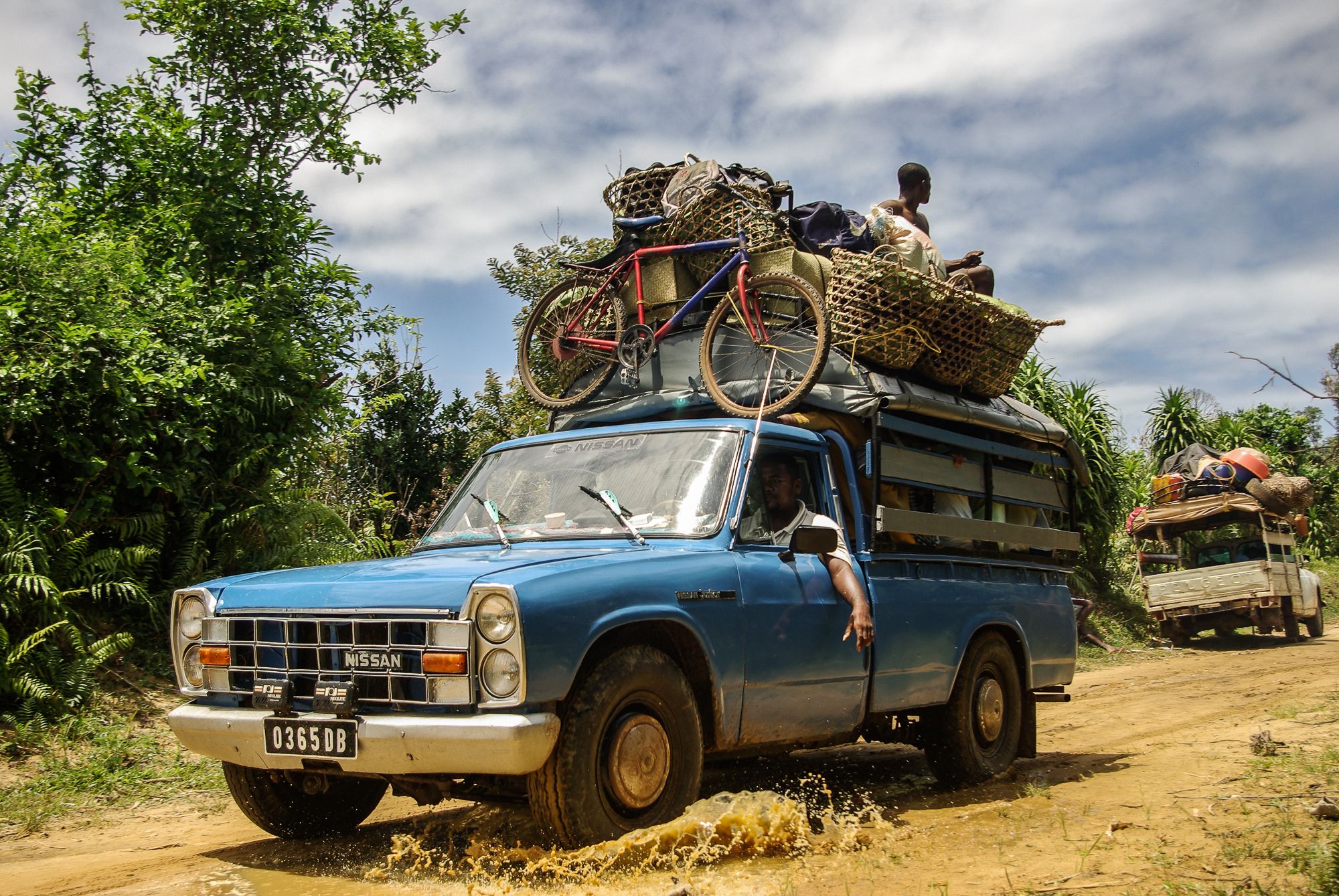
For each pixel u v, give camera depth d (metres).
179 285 9.12
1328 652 16.09
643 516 4.88
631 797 4.05
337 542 10.66
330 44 12.19
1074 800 5.36
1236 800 4.98
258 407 9.51
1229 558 20.02
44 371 7.68
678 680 4.27
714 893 3.69
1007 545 6.58
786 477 5.25
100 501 8.16
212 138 11.01
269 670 4.11
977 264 8.08
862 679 5.24
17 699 6.88
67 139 10.39
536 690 3.68
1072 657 7.27
